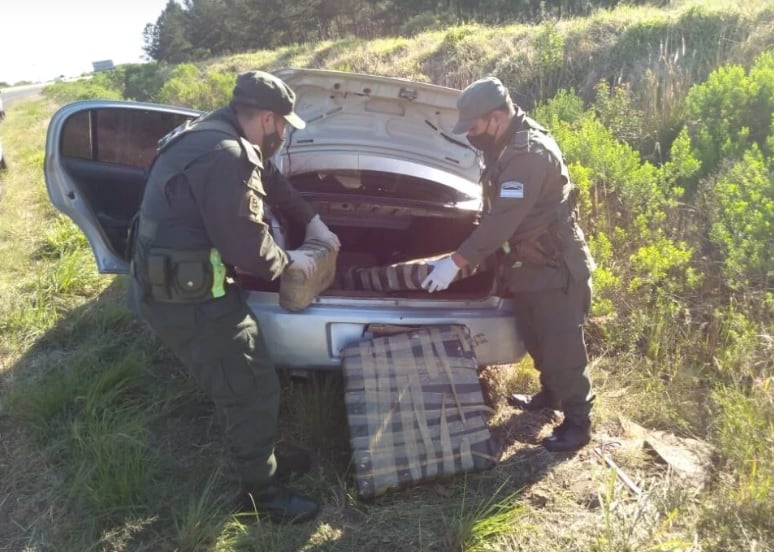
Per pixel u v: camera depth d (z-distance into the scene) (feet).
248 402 7.72
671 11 27.45
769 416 9.06
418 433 8.25
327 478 8.88
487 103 8.04
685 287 12.57
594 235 14.01
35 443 9.53
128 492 8.23
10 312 13.24
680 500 8.11
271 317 8.75
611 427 9.85
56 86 122.62
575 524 7.98
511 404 10.57
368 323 8.98
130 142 10.99
